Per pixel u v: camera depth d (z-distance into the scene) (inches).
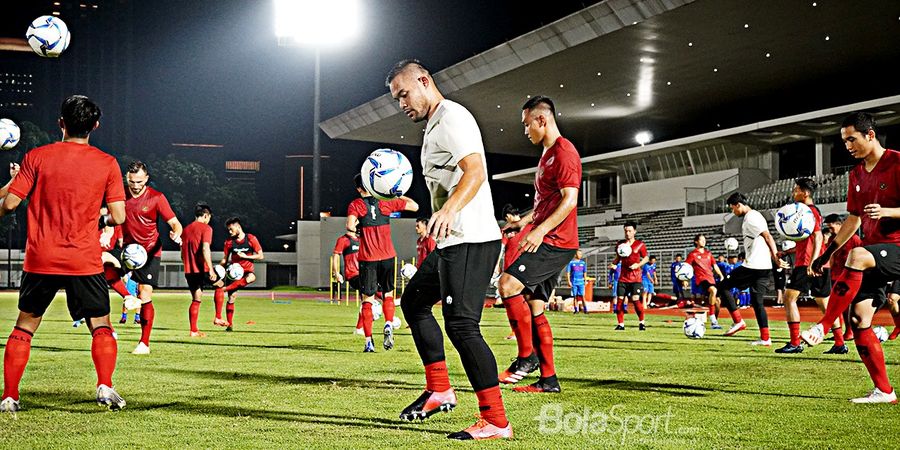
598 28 1081.4
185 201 2450.8
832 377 228.1
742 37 1098.1
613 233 1565.0
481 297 143.9
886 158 186.4
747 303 852.0
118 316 595.5
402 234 1717.5
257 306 848.9
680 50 1160.2
